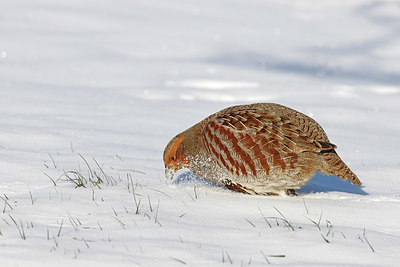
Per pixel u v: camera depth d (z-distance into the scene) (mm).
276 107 11945
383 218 9812
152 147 16375
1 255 7020
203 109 22953
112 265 6895
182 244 7742
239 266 7094
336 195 11664
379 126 21250
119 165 13727
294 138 10984
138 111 21781
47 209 9352
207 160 11703
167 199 10375
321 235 8422
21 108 20469
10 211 9172
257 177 11094
